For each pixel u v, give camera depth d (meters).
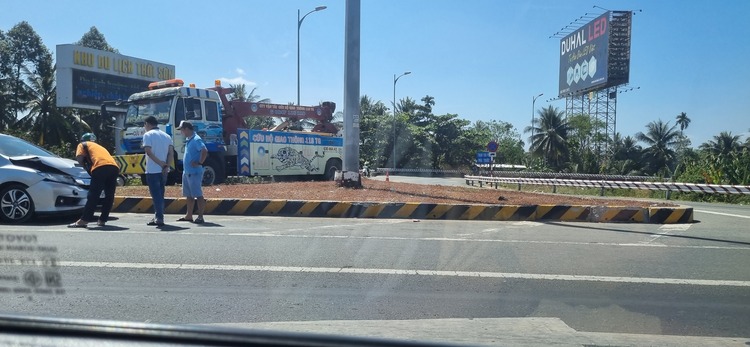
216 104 17.27
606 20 58.41
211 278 5.99
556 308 5.27
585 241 8.53
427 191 14.55
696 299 5.59
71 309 4.88
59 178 9.24
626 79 59.09
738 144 63.62
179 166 15.95
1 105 35.09
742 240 8.80
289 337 3.82
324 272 6.33
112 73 33.41
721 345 4.41
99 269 6.19
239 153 18.48
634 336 4.58
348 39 14.14
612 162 61.69
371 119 47.38
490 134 66.88
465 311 5.13
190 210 9.76
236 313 4.92
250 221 9.98
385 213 10.91
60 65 31.00
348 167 14.48
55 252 6.89
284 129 21.61
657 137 69.56
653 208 10.97
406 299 5.45
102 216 8.87
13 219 8.98
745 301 5.55
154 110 16.19
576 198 15.27
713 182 22.77
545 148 61.94
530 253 7.55
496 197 13.88
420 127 50.91
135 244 7.48
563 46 69.19
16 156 9.29
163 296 5.35
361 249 7.52
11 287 5.45
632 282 6.16
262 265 6.54
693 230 9.88
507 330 4.63
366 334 4.40
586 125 63.22
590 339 4.48
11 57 38.28
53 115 34.84
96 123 34.19
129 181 16.41
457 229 9.48
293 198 11.82
